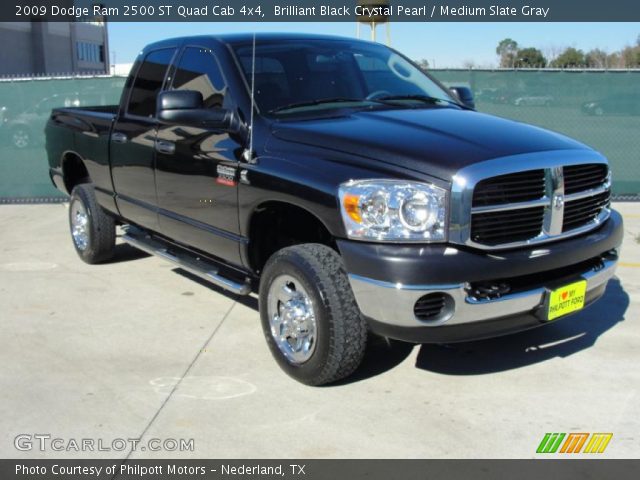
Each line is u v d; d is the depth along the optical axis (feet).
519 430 11.69
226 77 15.40
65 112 22.70
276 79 15.29
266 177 13.52
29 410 12.55
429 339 11.82
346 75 16.20
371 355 14.78
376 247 11.68
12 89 34.88
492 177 11.53
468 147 12.17
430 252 11.46
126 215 19.88
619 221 14.37
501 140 12.62
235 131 14.70
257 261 14.87
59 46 167.84
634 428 11.71
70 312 17.79
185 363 14.56
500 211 11.77
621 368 14.07
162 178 17.17
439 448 11.15
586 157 13.02
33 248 24.94
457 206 11.38
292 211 14.12
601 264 13.66
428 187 11.51
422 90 17.03
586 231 13.24
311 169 12.73
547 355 14.74
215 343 15.64
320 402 12.74
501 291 11.89
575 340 15.55
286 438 11.51
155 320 17.16
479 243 11.59
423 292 11.38
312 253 12.73
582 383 13.42
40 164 35.12
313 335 12.89
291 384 13.50
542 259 12.14
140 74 19.01
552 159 12.30
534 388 13.23
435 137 12.71
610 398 12.79
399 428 11.78
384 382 13.53
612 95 32.91
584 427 11.76
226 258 15.57
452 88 18.85
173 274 21.25
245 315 17.51
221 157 14.85
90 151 20.86
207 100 15.88
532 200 12.14
